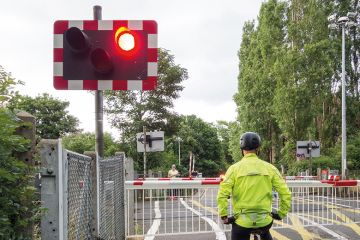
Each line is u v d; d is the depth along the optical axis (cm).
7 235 279
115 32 620
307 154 2453
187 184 933
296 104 3697
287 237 907
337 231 966
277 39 4391
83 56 619
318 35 3847
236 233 473
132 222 915
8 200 283
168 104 2872
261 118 4650
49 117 5797
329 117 4272
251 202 463
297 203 1090
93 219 512
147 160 2944
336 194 1089
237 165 475
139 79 620
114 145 3144
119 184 776
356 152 3781
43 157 329
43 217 323
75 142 4712
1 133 278
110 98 2822
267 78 4484
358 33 4597
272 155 4756
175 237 894
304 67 3775
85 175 466
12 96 304
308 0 3928
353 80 4525
